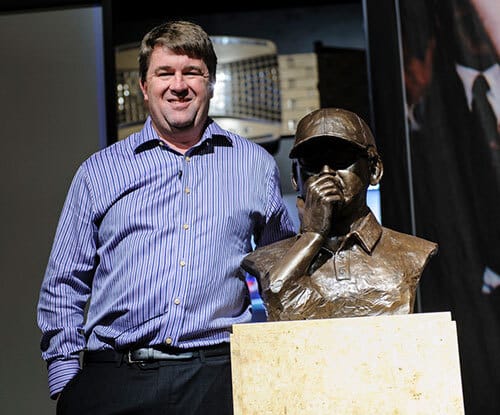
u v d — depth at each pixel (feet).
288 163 12.65
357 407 6.36
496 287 9.84
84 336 8.00
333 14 12.88
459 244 10.09
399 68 10.68
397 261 7.15
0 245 12.05
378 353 6.39
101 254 7.88
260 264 7.32
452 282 10.11
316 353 6.42
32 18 12.31
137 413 7.37
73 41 12.26
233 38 12.68
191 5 12.96
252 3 12.92
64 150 12.12
